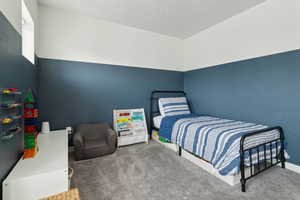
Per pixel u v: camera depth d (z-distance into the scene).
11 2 1.16
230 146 1.70
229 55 2.87
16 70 1.28
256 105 2.45
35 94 2.22
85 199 1.50
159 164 2.23
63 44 2.63
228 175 1.75
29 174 1.08
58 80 2.61
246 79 2.59
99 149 2.45
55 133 2.27
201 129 2.13
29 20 1.95
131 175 1.93
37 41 2.35
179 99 3.57
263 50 2.34
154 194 1.58
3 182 0.99
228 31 2.87
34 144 1.46
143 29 3.37
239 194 1.56
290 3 2.04
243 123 2.45
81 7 2.51
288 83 2.08
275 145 2.02
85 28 2.80
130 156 2.50
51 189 1.13
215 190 1.63
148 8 2.54
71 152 2.66
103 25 2.96
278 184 1.72
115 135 2.62
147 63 3.49
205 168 2.06
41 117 2.49
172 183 1.76
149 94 3.54
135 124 3.21
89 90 2.87
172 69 3.83
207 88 3.36
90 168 2.10
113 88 3.11
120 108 3.20
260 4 2.36
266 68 2.31
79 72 2.78
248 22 2.54
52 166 1.21
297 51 1.99
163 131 2.93
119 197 1.53
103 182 1.78
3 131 1.02
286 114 2.10
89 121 2.89
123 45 3.18
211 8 2.52
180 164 2.23
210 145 1.93
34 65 2.13
